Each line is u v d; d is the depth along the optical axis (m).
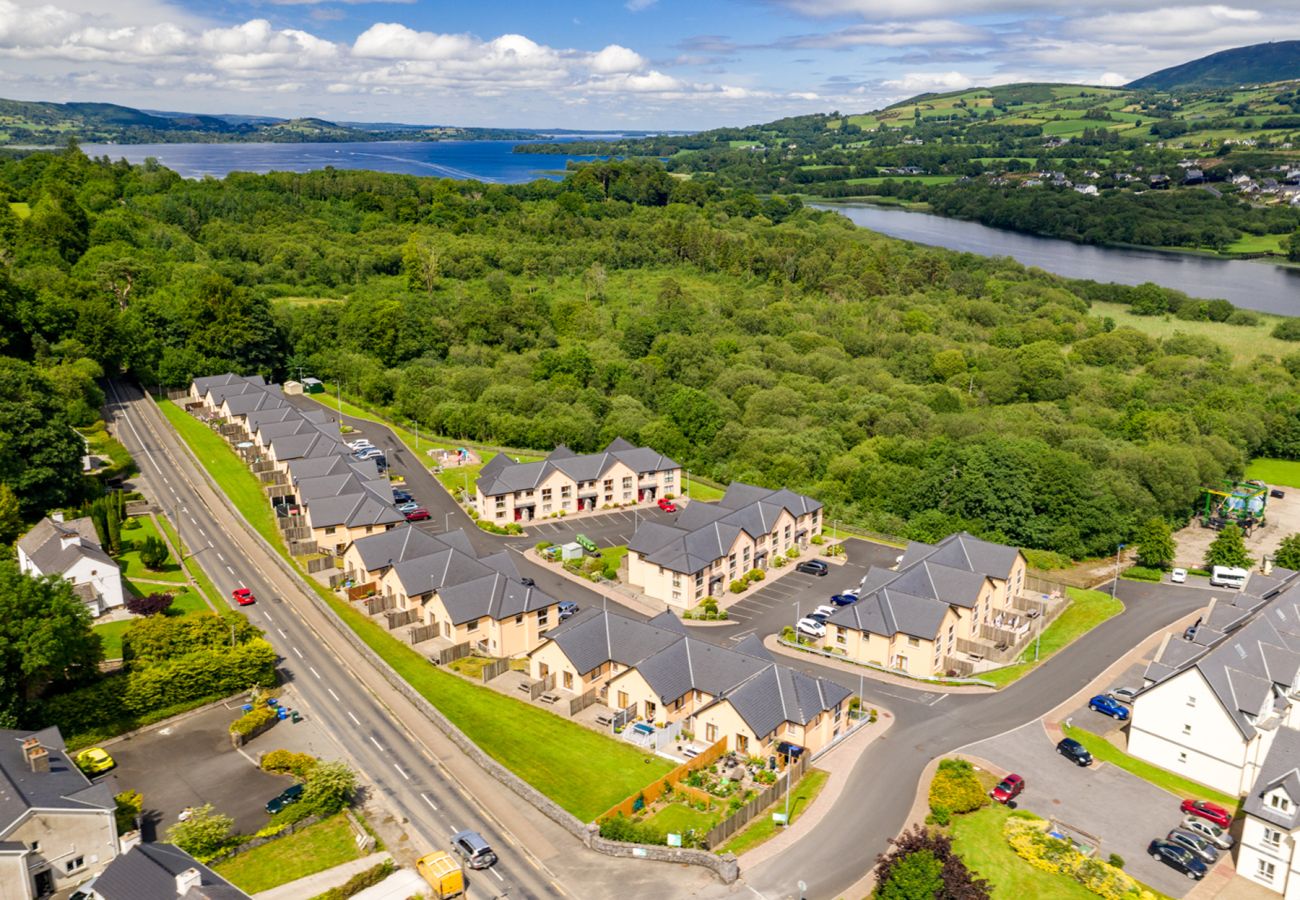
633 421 164.88
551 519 133.38
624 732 78.69
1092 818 68.81
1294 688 78.50
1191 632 90.00
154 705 79.81
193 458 141.12
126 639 83.75
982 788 70.19
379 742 77.50
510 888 60.00
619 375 190.00
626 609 105.00
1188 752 74.75
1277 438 177.88
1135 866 63.69
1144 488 140.25
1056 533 127.81
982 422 166.62
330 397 184.12
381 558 103.81
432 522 128.25
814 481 147.12
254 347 183.00
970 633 97.69
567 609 101.69
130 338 171.88
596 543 124.56
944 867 55.44
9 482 109.25
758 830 65.88
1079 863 61.97
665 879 60.94
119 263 195.25
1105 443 151.62
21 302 159.88
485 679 88.00
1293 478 170.12
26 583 74.81
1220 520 145.75
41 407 118.44
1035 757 76.62
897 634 92.06
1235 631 83.69
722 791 70.12
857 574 116.62
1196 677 73.94
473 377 179.75
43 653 71.75
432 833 65.69
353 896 58.12
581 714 82.25
